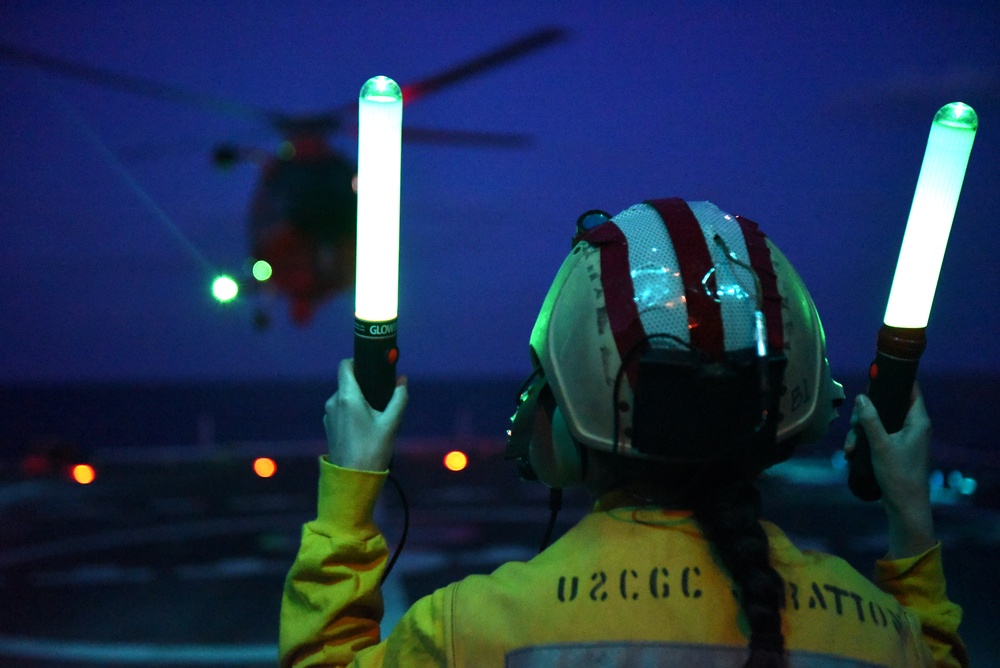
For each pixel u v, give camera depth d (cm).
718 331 110
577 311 118
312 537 127
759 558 107
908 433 135
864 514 1510
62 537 1492
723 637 106
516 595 112
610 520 116
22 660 773
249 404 13275
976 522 1441
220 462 2700
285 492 2044
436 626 113
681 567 111
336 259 1366
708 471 114
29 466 2397
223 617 932
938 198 130
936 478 1944
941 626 131
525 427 127
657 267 114
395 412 131
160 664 762
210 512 1748
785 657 106
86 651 803
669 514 116
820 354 121
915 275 132
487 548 1270
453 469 2180
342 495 127
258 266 569
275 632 866
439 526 1468
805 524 1415
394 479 134
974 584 1007
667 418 109
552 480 127
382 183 126
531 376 130
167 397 15925
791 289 120
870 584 118
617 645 106
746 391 108
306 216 1344
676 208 121
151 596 1039
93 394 18025
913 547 134
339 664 124
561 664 106
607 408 113
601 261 118
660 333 110
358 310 130
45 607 991
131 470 2562
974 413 7275
